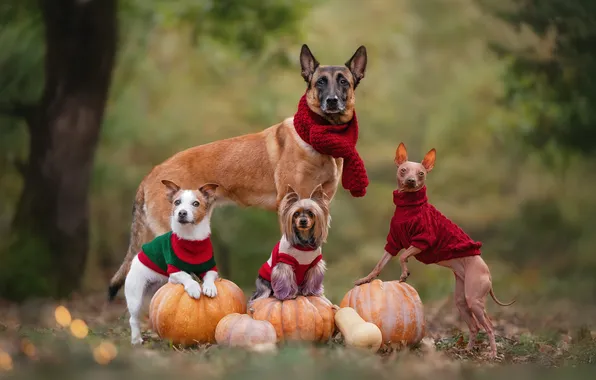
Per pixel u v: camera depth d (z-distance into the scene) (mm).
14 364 6508
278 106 21984
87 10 14344
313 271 7625
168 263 7602
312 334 7391
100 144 19438
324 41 22438
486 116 26312
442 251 7523
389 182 28094
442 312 11484
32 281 13891
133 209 9398
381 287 7641
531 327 9961
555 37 13727
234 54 17109
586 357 7488
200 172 9188
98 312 11625
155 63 21188
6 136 16891
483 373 6695
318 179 8766
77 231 14617
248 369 6457
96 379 6074
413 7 30188
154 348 7438
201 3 15516
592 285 16938
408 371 6582
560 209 23531
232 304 7645
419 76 30031
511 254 23172
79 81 14578
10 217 18875
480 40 27562
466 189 27500
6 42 15922
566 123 14734
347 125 8641
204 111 22281
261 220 20203
